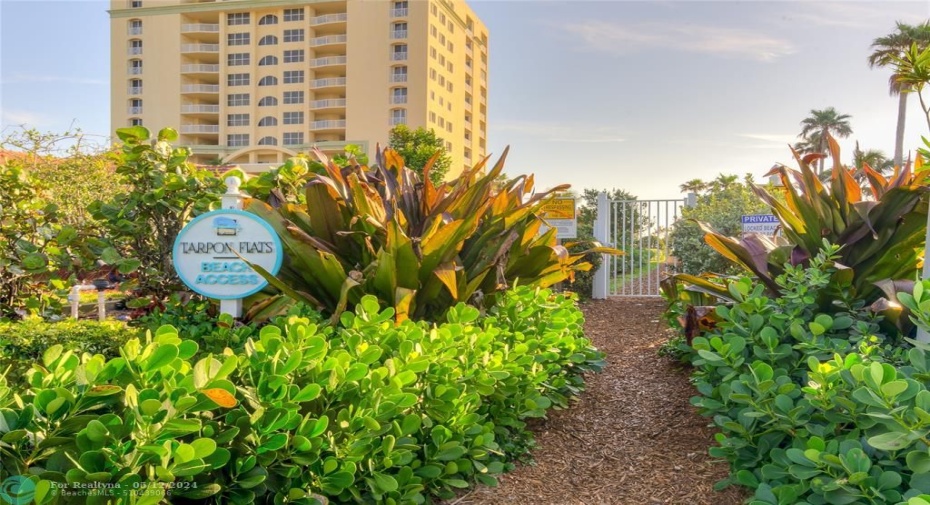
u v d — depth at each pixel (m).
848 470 2.03
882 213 3.90
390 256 3.61
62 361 1.82
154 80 59.25
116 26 59.62
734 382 2.76
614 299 9.46
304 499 2.10
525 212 4.52
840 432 2.58
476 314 3.40
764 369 2.69
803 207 4.17
